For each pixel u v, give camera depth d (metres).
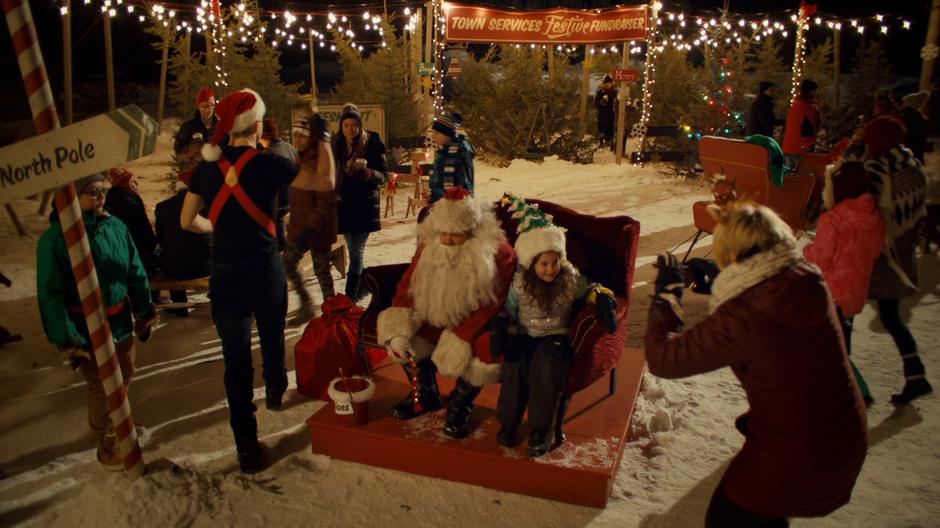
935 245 6.99
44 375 4.60
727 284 2.09
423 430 3.38
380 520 3.01
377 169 5.58
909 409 3.80
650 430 3.70
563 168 13.48
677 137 12.65
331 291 5.37
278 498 3.18
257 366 4.68
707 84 12.98
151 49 22.19
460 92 17.39
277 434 3.75
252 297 3.38
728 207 2.22
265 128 5.30
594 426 3.40
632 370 4.07
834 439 2.07
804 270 2.06
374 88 13.69
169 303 5.78
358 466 3.43
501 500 3.13
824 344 2.04
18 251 7.59
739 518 2.24
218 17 11.77
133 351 3.64
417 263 3.30
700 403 3.97
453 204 3.13
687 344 2.16
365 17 14.45
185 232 5.18
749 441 2.21
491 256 3.16
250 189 3.27
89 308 3.05
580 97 16.22
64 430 3.89
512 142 14.29
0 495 3.24
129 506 3.11
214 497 3.19
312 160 4.99
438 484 3.27
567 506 3.08
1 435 3.83
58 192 2.92
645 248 7.50
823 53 16.30
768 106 9.82
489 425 3.43
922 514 2.93
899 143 3.84
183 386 4.39
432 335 3.33
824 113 14.75
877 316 5.26
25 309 5.88
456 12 10.16
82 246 2.98
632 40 11.60
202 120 6.73
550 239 3.01
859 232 3.48
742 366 2.13
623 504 3.08
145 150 2.80
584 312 3.07
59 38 20.52
